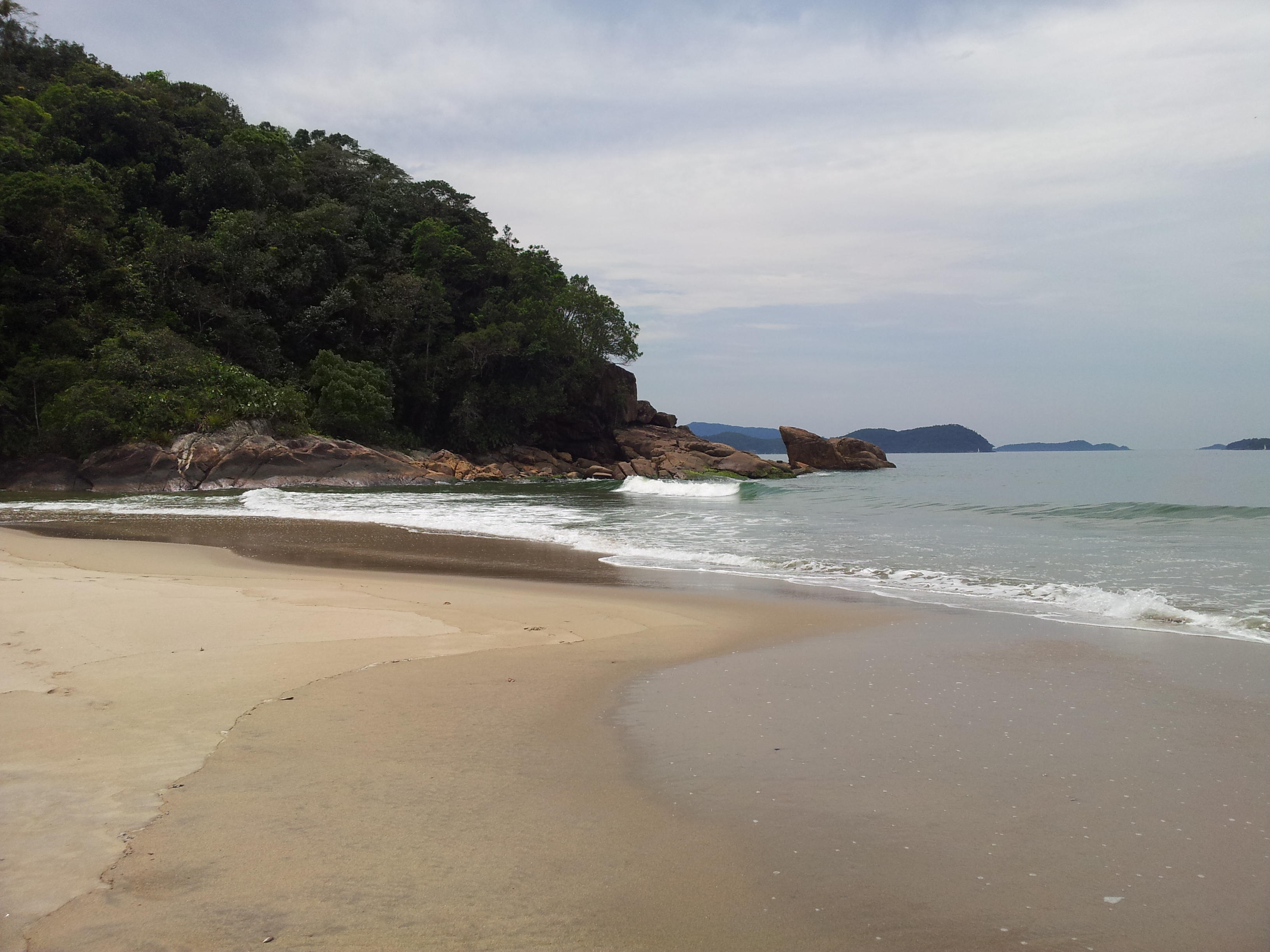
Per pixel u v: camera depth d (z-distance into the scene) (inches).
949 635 330.6
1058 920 127.1
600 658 290.7
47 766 176.7
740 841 152.2
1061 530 747.4
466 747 197.0
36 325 1678.2
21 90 2377.0
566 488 1649.9
